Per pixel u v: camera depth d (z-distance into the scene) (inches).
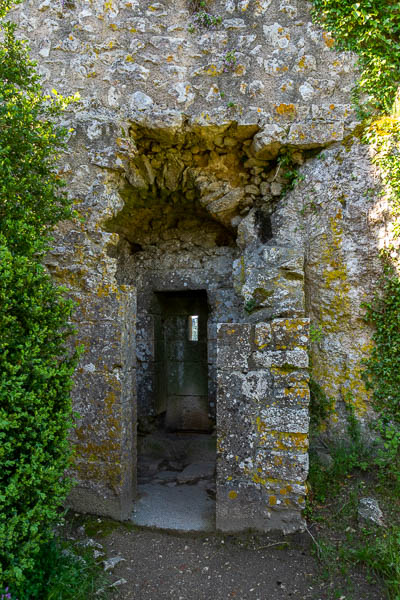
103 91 143.2
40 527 82.8
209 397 205.9
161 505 135.3
